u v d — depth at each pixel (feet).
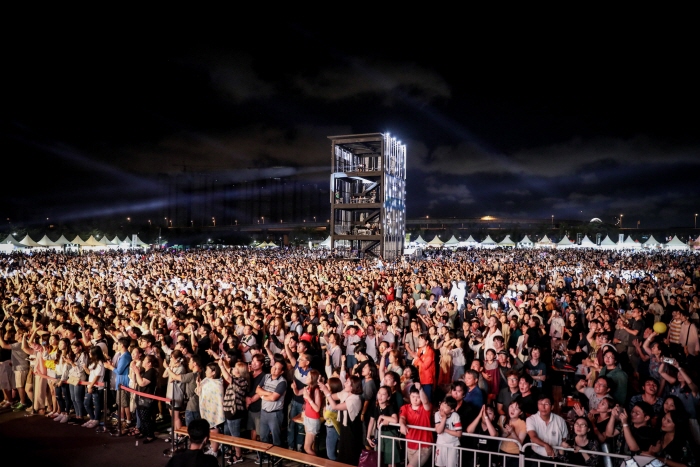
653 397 21.04
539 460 17.83
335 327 37.93
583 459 19.20
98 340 32.50
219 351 33.76
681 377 21.89
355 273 83.56
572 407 24.97
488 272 87.76
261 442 23.25
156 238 442.09
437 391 30.96
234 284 64.64
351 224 168.86
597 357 28.27
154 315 39.96
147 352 30.63
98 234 396.78
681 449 18.60
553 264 120.78
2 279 73.92
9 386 33.45
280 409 24.36
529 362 28.78
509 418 20.97
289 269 95.30
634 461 17.01
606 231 579.48
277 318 37.06
